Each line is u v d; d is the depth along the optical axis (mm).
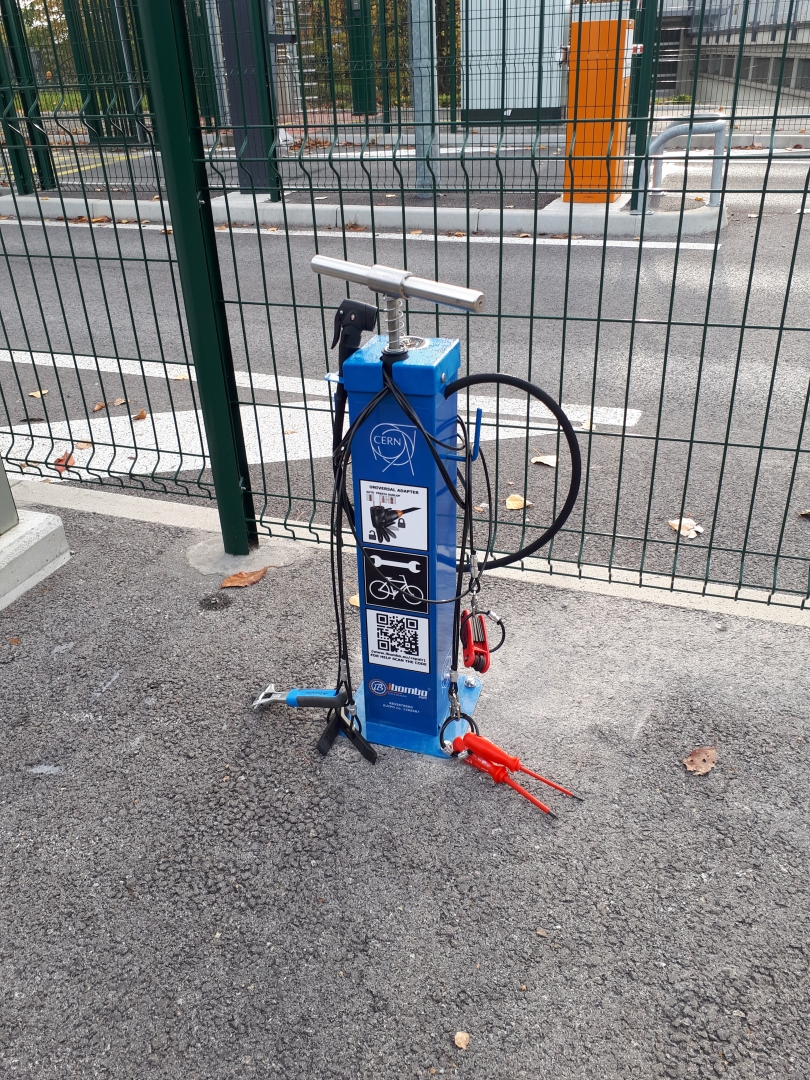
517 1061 1687
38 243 9672
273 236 9406
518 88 8914
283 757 2479
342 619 2402
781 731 2488
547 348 5762
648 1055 1687
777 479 3957
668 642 2883
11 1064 1727
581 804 2270
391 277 1848
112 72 5066
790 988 1803
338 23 6660
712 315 6172
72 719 2660
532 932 1938
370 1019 1775
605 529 3598
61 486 4203
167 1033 1771
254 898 2051
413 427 2023
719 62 6215
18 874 2143
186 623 3109
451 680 2352
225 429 3215
